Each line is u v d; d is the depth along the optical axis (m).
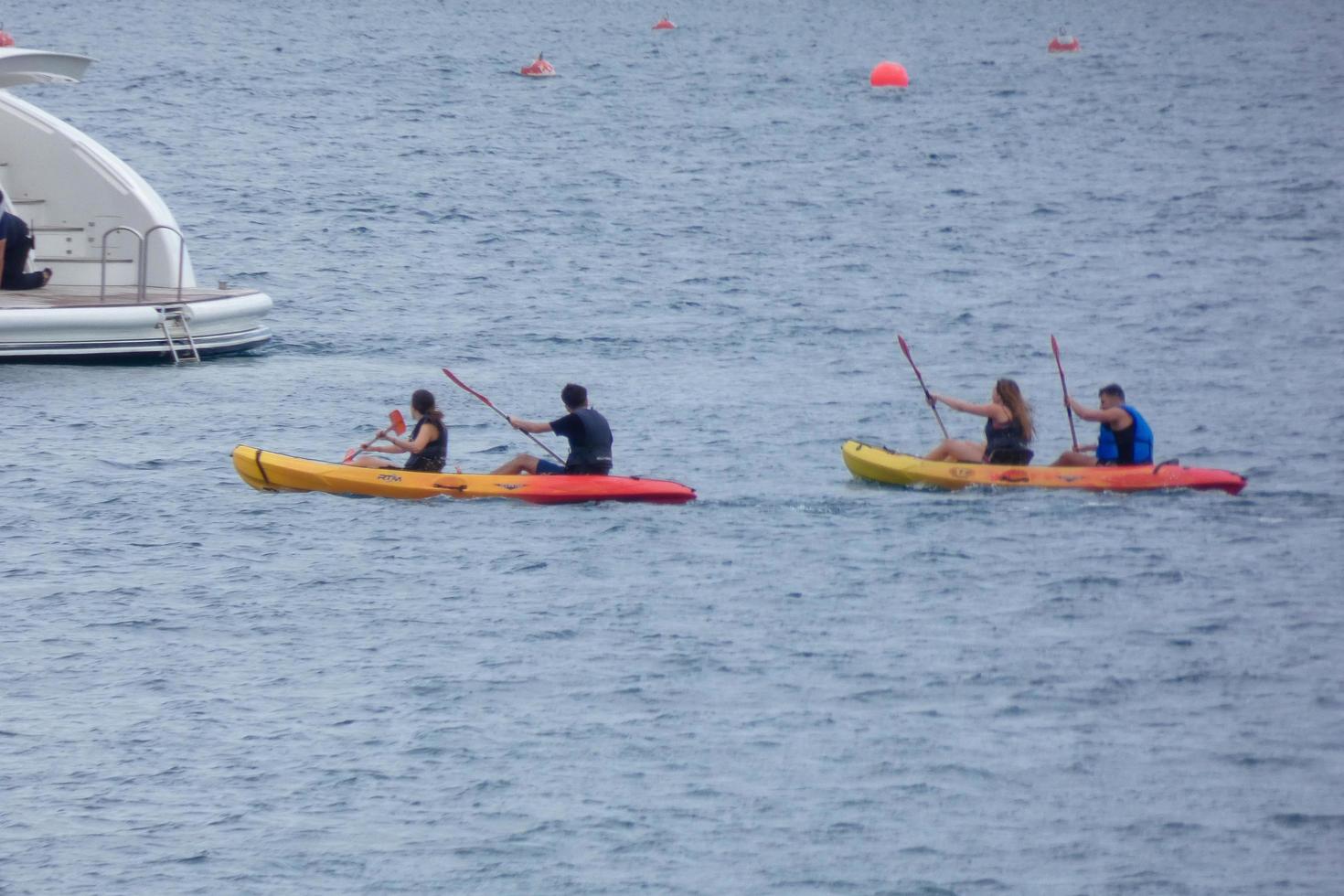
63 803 39.56
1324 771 40.72
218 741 42.84
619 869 36.50
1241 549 58.22
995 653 48.66
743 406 84.31
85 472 68.88
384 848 37.44
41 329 88.75
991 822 38.41
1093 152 194.75
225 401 83.31
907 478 66.81
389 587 54.53
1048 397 87.62
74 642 49.62
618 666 47.81
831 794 39.84
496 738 42.97
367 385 88.69
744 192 166.12
